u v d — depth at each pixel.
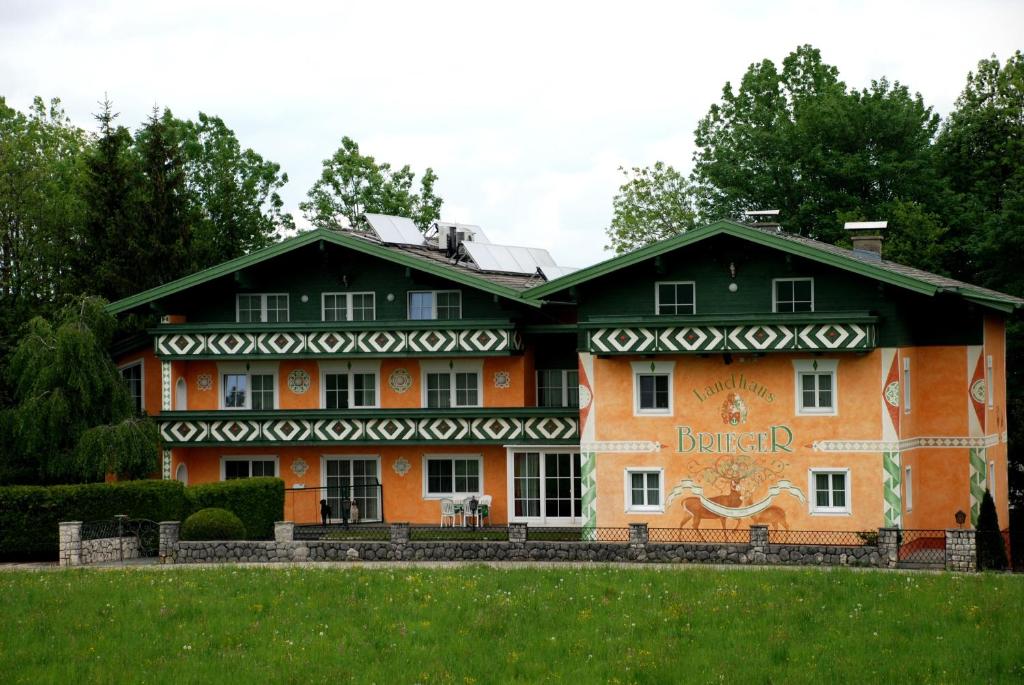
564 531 44.62
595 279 42.78
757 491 40.94
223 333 48.00
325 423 47.66
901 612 29.55
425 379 48.44
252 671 26.70
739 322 40.22
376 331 47.19
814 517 40.38
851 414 40.16
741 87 73.19
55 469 45.97
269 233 73.94
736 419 41.16
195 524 40.25
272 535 46.00
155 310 48.72
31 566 39.84
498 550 37.84
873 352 39.97
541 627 29.36
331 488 48.53
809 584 32.38
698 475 41.50
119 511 41.53
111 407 47.09
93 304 47.72
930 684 25.00
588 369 42.59
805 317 39.66
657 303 42.47
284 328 47.66
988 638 27.55
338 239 47.03
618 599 31.38
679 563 36.69
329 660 27.38
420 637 28.83
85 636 29.36
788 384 40.72
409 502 48.31
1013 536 36.56
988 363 43.06
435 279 47.84
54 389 46.19
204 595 32.91
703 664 26.50
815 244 44.03
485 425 46.56
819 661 26.45
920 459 42.34
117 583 34.56
